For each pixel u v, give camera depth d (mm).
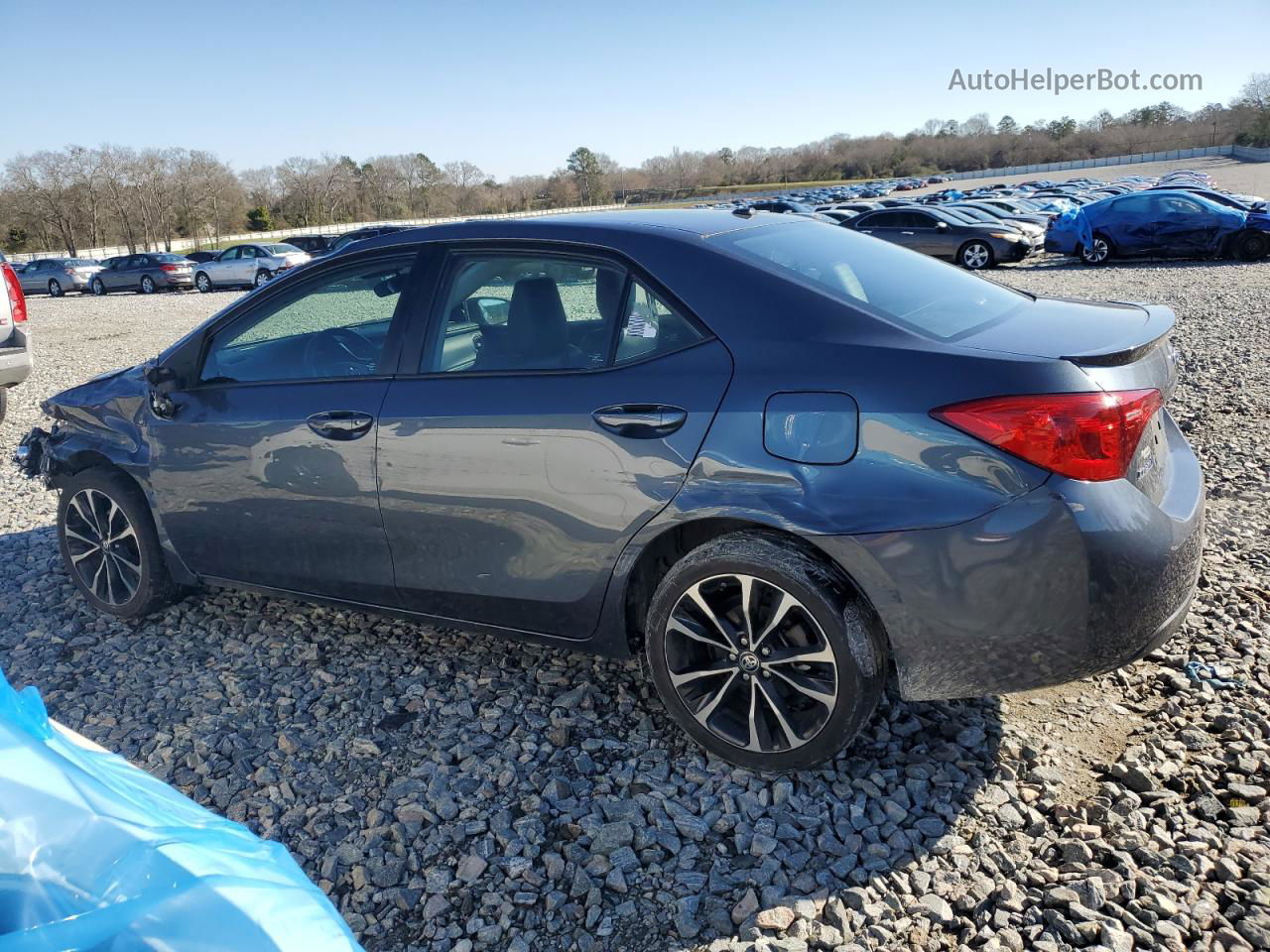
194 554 3863
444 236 3297
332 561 3484
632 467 2783
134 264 30969
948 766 2834
